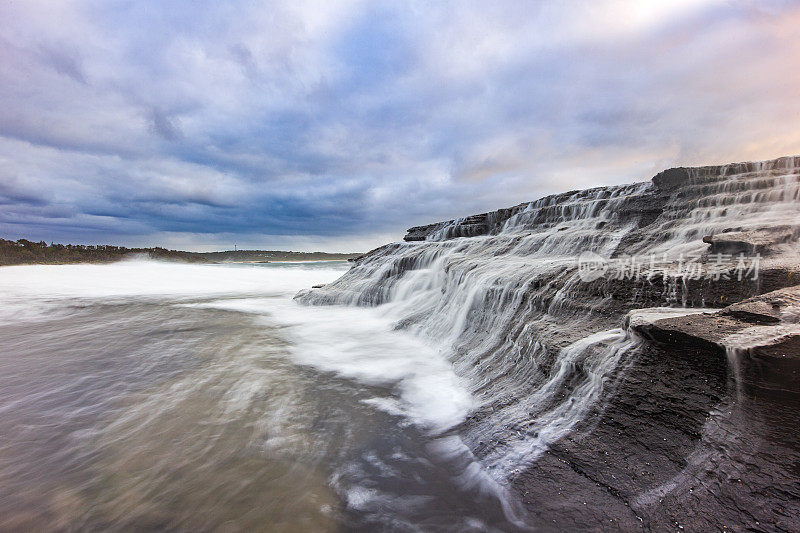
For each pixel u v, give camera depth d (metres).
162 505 2.72
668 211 9.18
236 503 2.75
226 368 6.11
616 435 3.09
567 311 5.20
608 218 10.41
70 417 4.23
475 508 2.71
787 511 2.19
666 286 4.62
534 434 3.46
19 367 6.14
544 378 4.20
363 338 8.38
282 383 5.38
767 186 8.02
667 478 2.63
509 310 6.30
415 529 2.52
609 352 3.62
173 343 7.89
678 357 3.12
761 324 2.99
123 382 5.41
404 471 3.20
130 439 3.72
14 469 3.20
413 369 6.05
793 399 2.48
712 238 5.59
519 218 14.47
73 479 3.05
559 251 9.34
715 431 2.70
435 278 11.22
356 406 4.55
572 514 2.56
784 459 2.40
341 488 2.95
